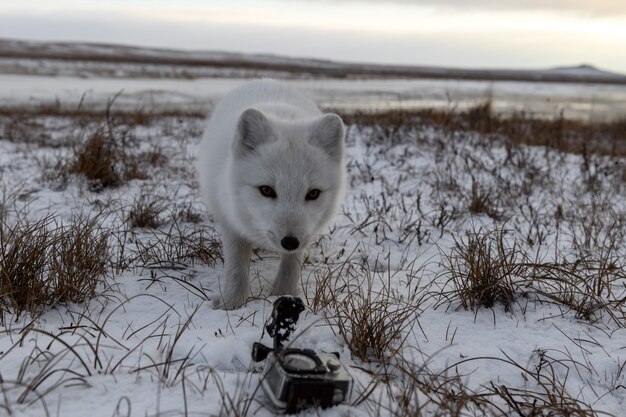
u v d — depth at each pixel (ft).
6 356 1.75
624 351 2.11
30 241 2.49
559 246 3.35
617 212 4.17
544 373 1.96
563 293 2.54
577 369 1.98
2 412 1.47
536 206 4.34
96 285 2.49
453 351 2.06
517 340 2.18
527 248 3.28
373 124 7.56
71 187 4.23
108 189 4.27
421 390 1.74
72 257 2.45
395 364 1.94
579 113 14.55
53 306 2.24
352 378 1.64
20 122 7.65
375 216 3.81
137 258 2.80
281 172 2.19
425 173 5.27
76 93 13.43
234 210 2.36
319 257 3.09
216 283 2.66
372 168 5.51
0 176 4.21
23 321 2.07
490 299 2.45
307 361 1.61
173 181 4.62
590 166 5.94
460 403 1.62
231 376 1.75
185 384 1.67
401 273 2.87
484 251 2.60
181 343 1.96
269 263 3.02
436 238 3.48
